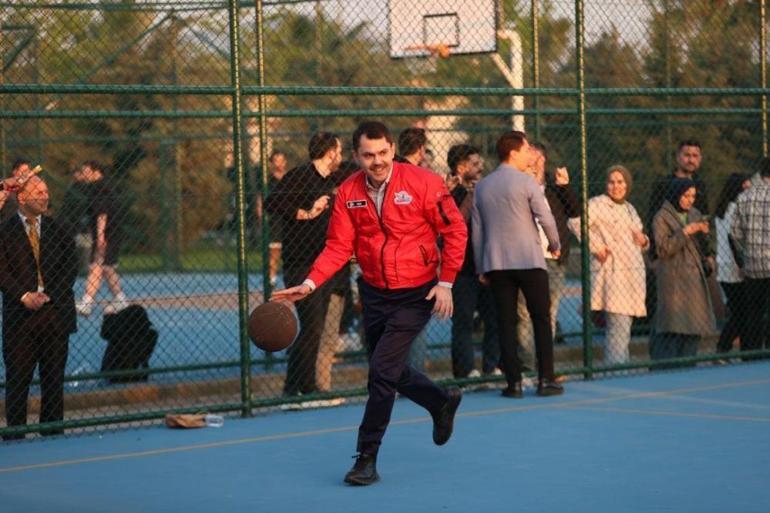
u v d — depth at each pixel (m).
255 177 17.20
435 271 7.60
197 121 24.16
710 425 9.33
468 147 11.73
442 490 7.32
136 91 9.58
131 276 23.97
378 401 7.48
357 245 7.57
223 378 12.83
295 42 20.83
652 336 13.17
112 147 21.94
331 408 10.77
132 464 8.35
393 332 7.48
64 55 17.83
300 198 10.80
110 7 14.37
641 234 12.64
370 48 20.81
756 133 17.77
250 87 10.23
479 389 11.50
